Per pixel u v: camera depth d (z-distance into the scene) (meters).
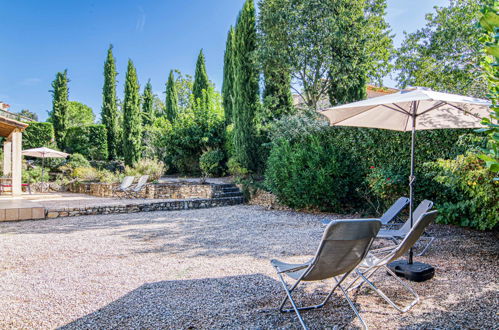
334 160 9.05
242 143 14.26
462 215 6.60
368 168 8.97
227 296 3.37
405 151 8.21
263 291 3.50
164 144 19.72
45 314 2.94
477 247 5.33
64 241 6.13
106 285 3.72
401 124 5.12
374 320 2.77
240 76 14.20
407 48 14.38
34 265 4.55
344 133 9.65
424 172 7.63
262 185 12.73
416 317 2.82
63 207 9.66
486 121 2.24
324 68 13.34
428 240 5.84
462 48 11.92
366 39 13.34
